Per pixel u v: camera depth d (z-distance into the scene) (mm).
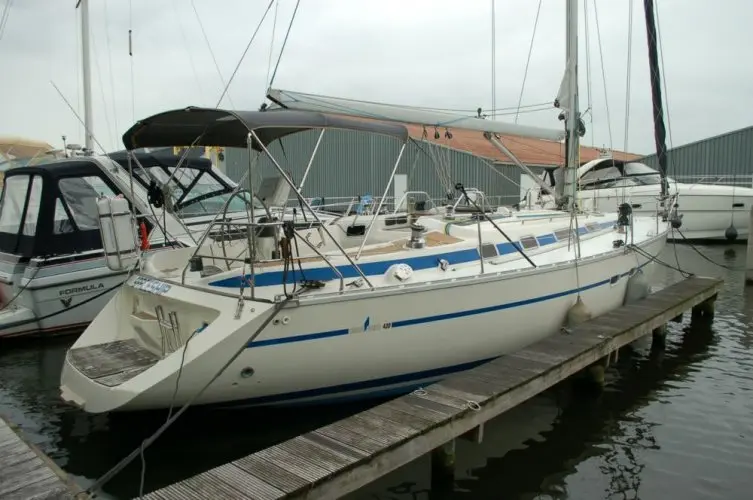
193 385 3840
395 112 5766
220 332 3887
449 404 3984
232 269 4727
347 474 3195
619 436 4691
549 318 5625
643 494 3859
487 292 4938
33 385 5840
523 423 4914
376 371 4480
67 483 3109
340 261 4547
